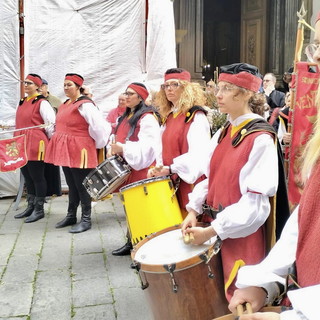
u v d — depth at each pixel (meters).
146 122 3.21
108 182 3.17
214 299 1.68
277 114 4.21
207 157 2.05
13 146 4.50
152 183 2.66
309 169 1.02
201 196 1.98
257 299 1.07
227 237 1.71
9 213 4.90
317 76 2.87
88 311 2.69
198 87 2.74
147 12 5.82
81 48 5.68
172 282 1.61
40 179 4.59
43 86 5.29
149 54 5.80
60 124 4.20
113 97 5.79
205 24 15.40
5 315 2.64
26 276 3.19
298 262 1.02
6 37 5.47
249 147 1.74
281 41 12.13
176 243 1.85
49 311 2.69
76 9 5.62
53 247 3.78
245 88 1.81
